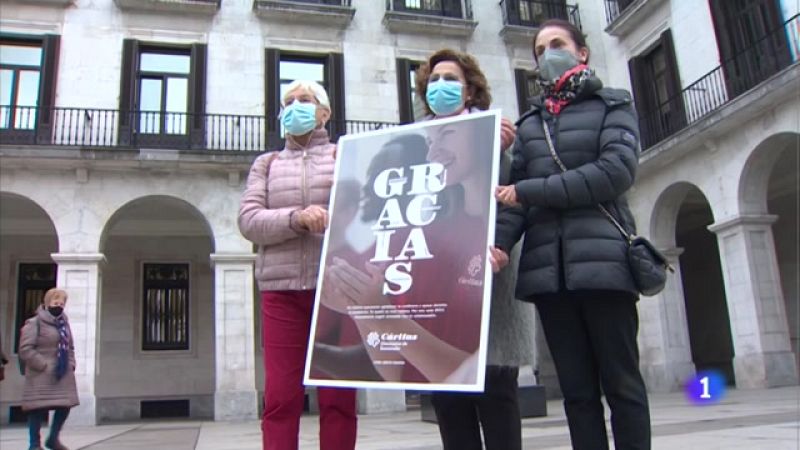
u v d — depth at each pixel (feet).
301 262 9.95
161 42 48.88
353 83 52.19
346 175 9.89
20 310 51.65
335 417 9.93
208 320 54.90
